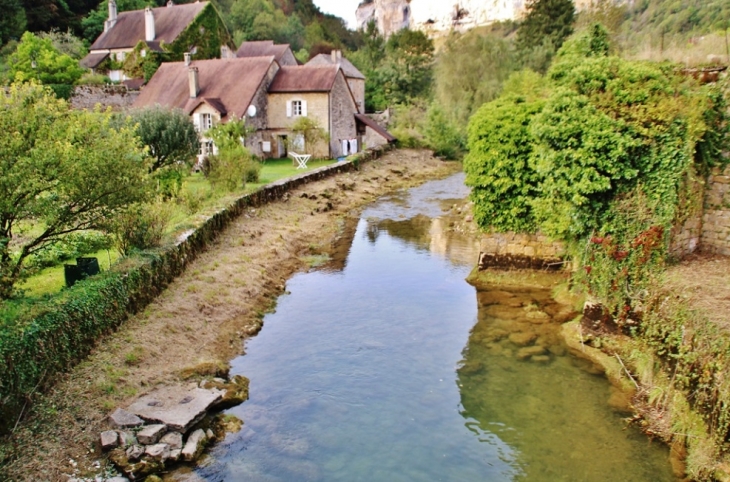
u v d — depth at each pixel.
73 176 12.29
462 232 26.84
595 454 10.44
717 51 16.61
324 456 10.44
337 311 17.27
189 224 19.47
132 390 11.26
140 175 13.90
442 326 16.09
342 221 29.20
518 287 18.98
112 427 10.13
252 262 19.95
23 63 50.38
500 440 10.95
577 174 14.62
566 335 15.21
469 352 14.49
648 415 11.41
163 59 58.91
